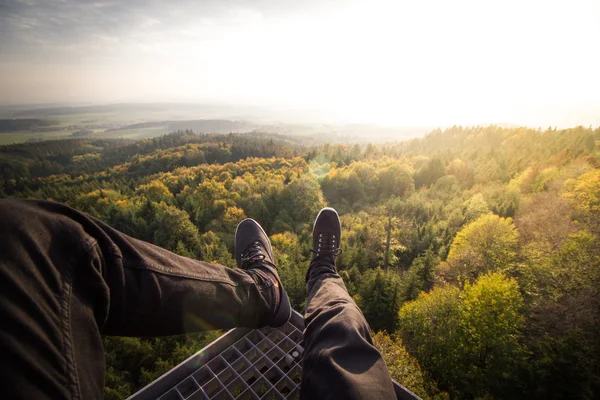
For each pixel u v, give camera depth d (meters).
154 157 138.00
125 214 53.16
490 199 58.19
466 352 25.52
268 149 150.12
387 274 35.91
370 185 81.12
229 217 58.44
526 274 31.53
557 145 93.75
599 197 36.91
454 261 37.84
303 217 64.00
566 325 23.64
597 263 27.25
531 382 21.47
